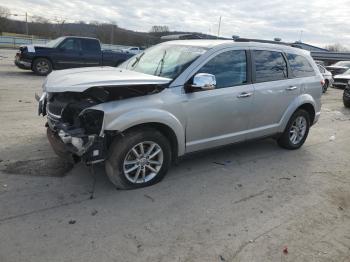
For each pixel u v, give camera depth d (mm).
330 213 4059
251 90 5145
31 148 5371
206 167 5160
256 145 6441
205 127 4699
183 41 5473
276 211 4012
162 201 4047
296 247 3348
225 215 3842
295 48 6156
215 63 4750
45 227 3383
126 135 4020
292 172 5254
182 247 3227
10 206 3705
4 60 22422
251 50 5254
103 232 3369
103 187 4266
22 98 9305
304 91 6090
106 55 15891
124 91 4000
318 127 8570
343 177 5211
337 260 3201
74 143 3801
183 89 4391
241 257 3148
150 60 5211
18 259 2924
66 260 2953
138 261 3000
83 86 3707
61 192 4082
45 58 14844
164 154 4352
